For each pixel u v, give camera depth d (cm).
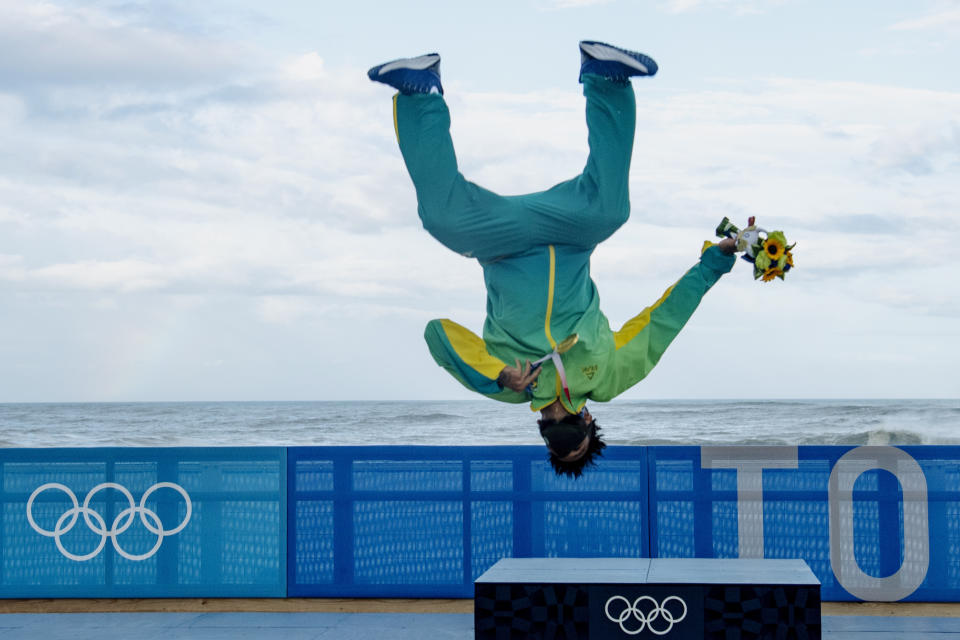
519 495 754
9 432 4153
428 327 533
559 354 506
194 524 770
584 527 748
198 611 763
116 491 771
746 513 738
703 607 520
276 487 768
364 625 713
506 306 523
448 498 759
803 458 736
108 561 769
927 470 727
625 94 506
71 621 735
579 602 528
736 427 3959
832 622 700
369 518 763
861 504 731
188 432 4088
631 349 534
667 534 741
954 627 684
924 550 725
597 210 514
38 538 771
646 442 3734
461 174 510
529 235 512
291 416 4597
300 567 764
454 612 753
